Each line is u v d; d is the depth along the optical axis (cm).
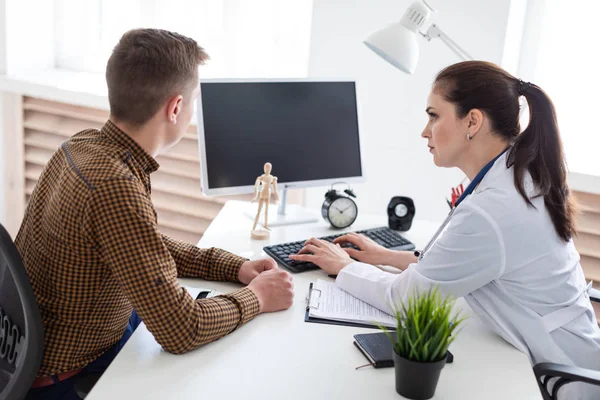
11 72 299
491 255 143
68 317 134
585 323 152
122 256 125
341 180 211
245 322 145
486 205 144
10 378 133
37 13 306
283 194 211
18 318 135
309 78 204
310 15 280
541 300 148
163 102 136
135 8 302
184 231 300
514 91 150
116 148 136
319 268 177
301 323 148
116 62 134
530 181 146
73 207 126
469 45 245
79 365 139
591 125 261
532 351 148
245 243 189
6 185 317
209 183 192
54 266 132
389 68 255
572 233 151
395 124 261
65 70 320
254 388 123
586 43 253
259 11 285
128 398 118
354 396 123
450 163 159
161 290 127
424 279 148
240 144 195
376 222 214
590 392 148
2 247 121
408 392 123
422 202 266
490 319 150
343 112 210
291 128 202
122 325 146
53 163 141
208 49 298
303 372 129
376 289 156
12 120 305
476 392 127
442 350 121
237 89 194
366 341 139
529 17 253
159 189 298
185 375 126
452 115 152
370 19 253
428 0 245
